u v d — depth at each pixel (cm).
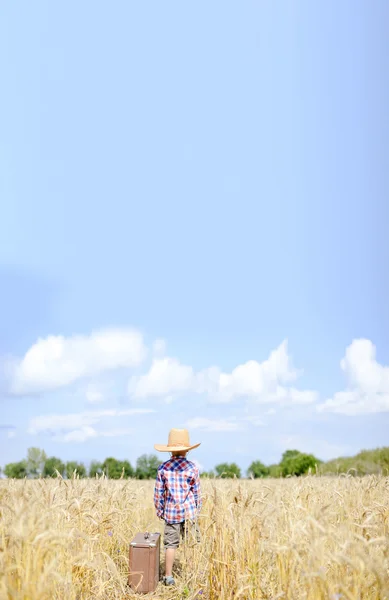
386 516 543
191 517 654
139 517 885
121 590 596
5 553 398
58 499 548
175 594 600
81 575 540
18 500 434
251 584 493
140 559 623
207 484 788
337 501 622
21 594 379
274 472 2452
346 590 383
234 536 531
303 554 433
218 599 532
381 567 393
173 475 670
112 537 697
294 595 448
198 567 601
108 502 673
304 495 613
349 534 441
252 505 540
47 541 408
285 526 493
